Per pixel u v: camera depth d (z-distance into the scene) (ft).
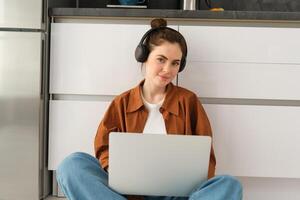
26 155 4.39
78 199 3.05
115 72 4.42
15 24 4.28
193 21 4.38
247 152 4.42
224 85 4.38
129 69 4.41
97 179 3.08
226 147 4.43
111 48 4.40
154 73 3.70
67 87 4.45
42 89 4.41
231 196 2.95
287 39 4.32
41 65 4.34
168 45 3.63
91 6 5.79
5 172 4.43
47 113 4.55
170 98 3.96
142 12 4.27
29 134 4.37
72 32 4.39
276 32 4.31
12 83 4.34
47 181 4.66
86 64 4.42
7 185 4.44
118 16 4.30
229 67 4.37
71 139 4.49
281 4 5.83
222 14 4.23
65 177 3.10
